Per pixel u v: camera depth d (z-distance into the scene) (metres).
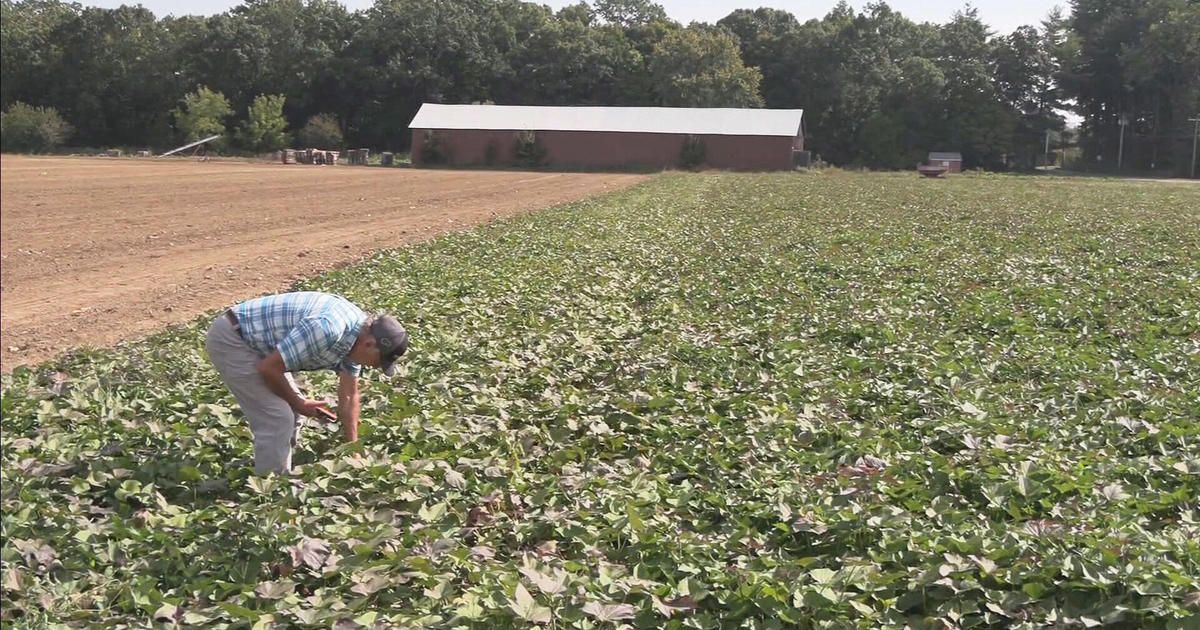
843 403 9.77
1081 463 7.74
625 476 7.76
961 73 108.00
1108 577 5.57
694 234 27.75
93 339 14.80
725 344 12.84
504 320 14.45
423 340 12.72
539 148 90.25
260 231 29.44
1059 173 103.19
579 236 26.61
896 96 110.62
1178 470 7.58
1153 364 11.25
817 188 55.09
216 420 9.19
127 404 9.91
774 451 8.30
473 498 7.28
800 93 116.12
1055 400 9.86
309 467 7.59
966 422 8.92
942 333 13.43
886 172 90.50
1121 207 40.62
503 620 5.43
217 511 7.01
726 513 6.98
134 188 46.56
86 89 109.44
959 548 6.15
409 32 115.50
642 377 10.97
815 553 6.46
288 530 6.40
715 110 92.19
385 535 6.51
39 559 6.34
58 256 23.48
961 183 64.12
